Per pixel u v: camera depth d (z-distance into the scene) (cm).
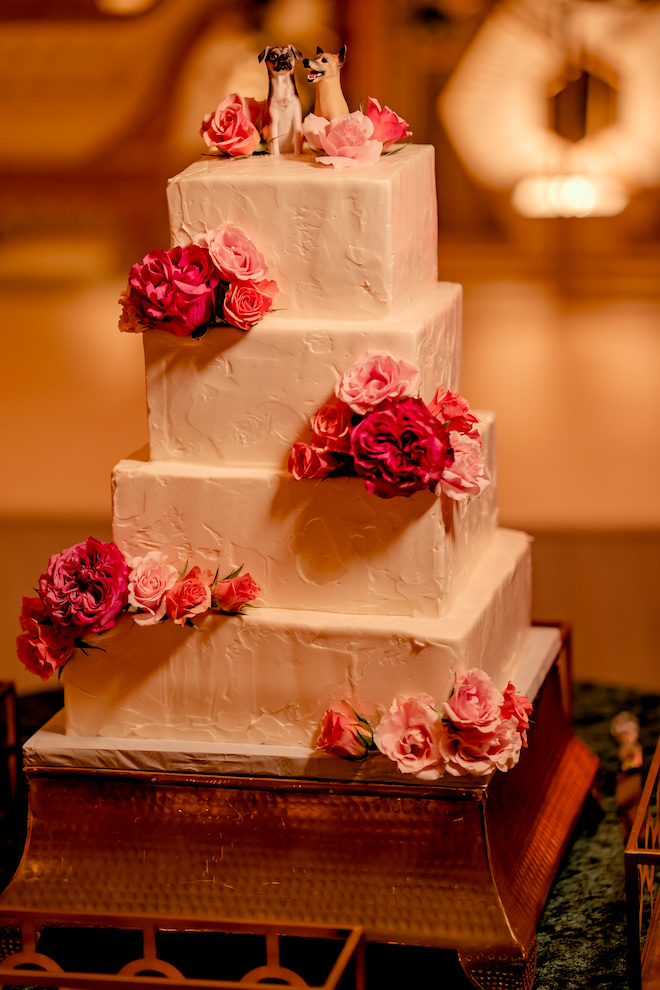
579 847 308
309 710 251
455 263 1030
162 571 249
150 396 255
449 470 237
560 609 477
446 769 235
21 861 260
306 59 267
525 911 249
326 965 255
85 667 258
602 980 254
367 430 230
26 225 1072
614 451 636
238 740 256
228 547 254
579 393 734
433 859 244
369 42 996
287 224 245
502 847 251
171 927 233
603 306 951
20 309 955
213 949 264
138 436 671
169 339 251
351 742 241
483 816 241
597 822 321
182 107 1040
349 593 251
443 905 243
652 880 273
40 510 567
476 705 236
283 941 263
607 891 287
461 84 995
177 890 253
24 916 238
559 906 281
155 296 240
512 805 262
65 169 1052
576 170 996
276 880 249
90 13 1014
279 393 248
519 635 296
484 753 234
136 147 1048
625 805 305
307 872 248
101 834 257
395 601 250
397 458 229
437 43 986
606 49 962
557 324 901
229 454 254
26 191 1059
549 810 286
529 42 972
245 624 250
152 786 254
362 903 245
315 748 252
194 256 243
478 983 242
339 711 249
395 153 263
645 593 485
